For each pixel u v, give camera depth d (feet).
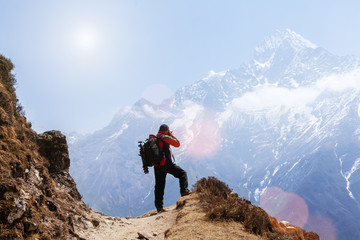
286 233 21.66
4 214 13.43
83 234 21.07
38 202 17.16
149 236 21.31
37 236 14.92
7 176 15.19
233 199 24.41
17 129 22.02
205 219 20.27
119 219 28.76
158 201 29.07
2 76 24.63
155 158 26.40
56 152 28.84
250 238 17.78
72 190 28.14
